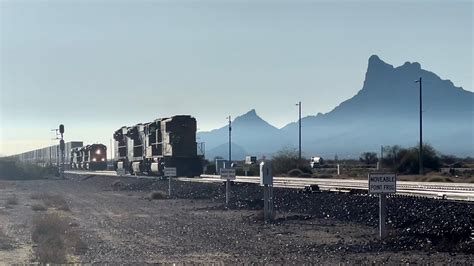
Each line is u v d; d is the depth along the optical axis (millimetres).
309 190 44031
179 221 33938
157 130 83812
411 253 20062
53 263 20250
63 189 76500
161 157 79812
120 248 23766
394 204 31453
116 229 30703
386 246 21750
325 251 21469
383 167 93188
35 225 30047
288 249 22328
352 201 34938
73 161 148000
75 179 110188
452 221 23953
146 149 88562
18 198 58469
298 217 33156
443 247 20609
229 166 61750
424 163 90562
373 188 22969
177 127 77188
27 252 22906
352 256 20078
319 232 27031
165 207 44719
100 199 55688
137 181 79188
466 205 28016
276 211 36969
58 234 26688
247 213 37531
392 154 95625
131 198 56344
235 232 28109
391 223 26656
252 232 27922
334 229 27781
